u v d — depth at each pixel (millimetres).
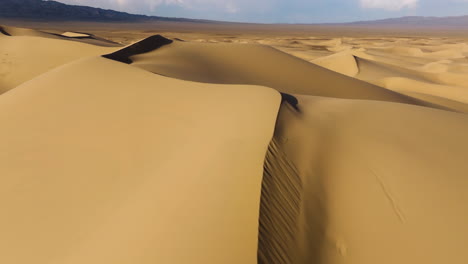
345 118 8242
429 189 5609
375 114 8742
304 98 10562
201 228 4117
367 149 6668
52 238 5059
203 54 22781
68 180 6523
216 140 6266
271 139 6105
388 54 54719
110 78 11180
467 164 6414
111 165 6801
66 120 8906
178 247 3908
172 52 22125
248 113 7344
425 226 4922
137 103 9227
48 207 5820
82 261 4242
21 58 28891
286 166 5609
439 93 26031
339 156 6383
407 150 6762
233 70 20250
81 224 5219
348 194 5465
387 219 5020
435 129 7961
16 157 7555
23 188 6449
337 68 38125
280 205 4691
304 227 4633
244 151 5656
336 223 4918
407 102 19469
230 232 4004
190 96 9273
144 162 6648
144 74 11312
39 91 10719
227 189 4723
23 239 5152
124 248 4156
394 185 5676
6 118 9484
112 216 5121
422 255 4520
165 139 7297
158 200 4945
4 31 41781
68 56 28984
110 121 8516
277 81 19625
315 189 5457
